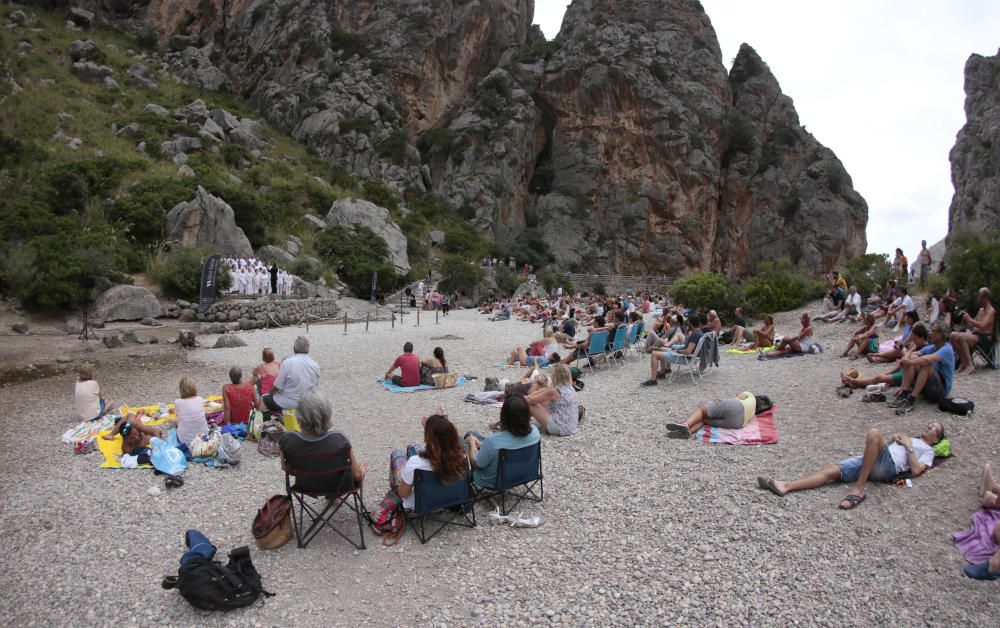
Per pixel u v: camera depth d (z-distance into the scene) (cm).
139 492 627
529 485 624
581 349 1293
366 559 489
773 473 630
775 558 468
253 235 3322
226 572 425
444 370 1200
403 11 7112
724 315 2116
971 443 663
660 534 513
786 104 8475
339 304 2991
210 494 621
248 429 796
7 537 528
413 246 4803
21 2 5888
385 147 6372
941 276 1714
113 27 6444
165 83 5694
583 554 487
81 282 2078
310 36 6656
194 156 4166
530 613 411
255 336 2017
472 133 6962
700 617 401
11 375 1314
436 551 501
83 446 751
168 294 2389
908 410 775
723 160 8100
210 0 6950
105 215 2739
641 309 2977
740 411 763
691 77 7912
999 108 6650
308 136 6147
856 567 454
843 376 910
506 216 6931
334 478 502
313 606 425
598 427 827
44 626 402
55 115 4022
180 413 720
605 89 7362
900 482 580
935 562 457
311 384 787
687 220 7369
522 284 5172
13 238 2300
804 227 7769
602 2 8269
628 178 7419
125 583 454
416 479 509
